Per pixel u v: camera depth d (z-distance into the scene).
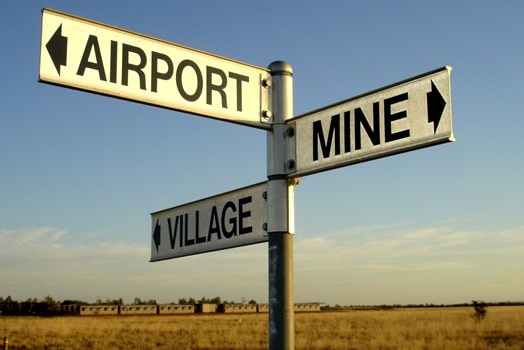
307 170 3.77
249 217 4.01
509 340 37.62
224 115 3.82
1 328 62.16
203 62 3.82
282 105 3.97
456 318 70.69
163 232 4.78
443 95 3.20
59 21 3.40
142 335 50.56
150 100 3.61
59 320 84.62
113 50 3.54
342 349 34.53
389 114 3.43
